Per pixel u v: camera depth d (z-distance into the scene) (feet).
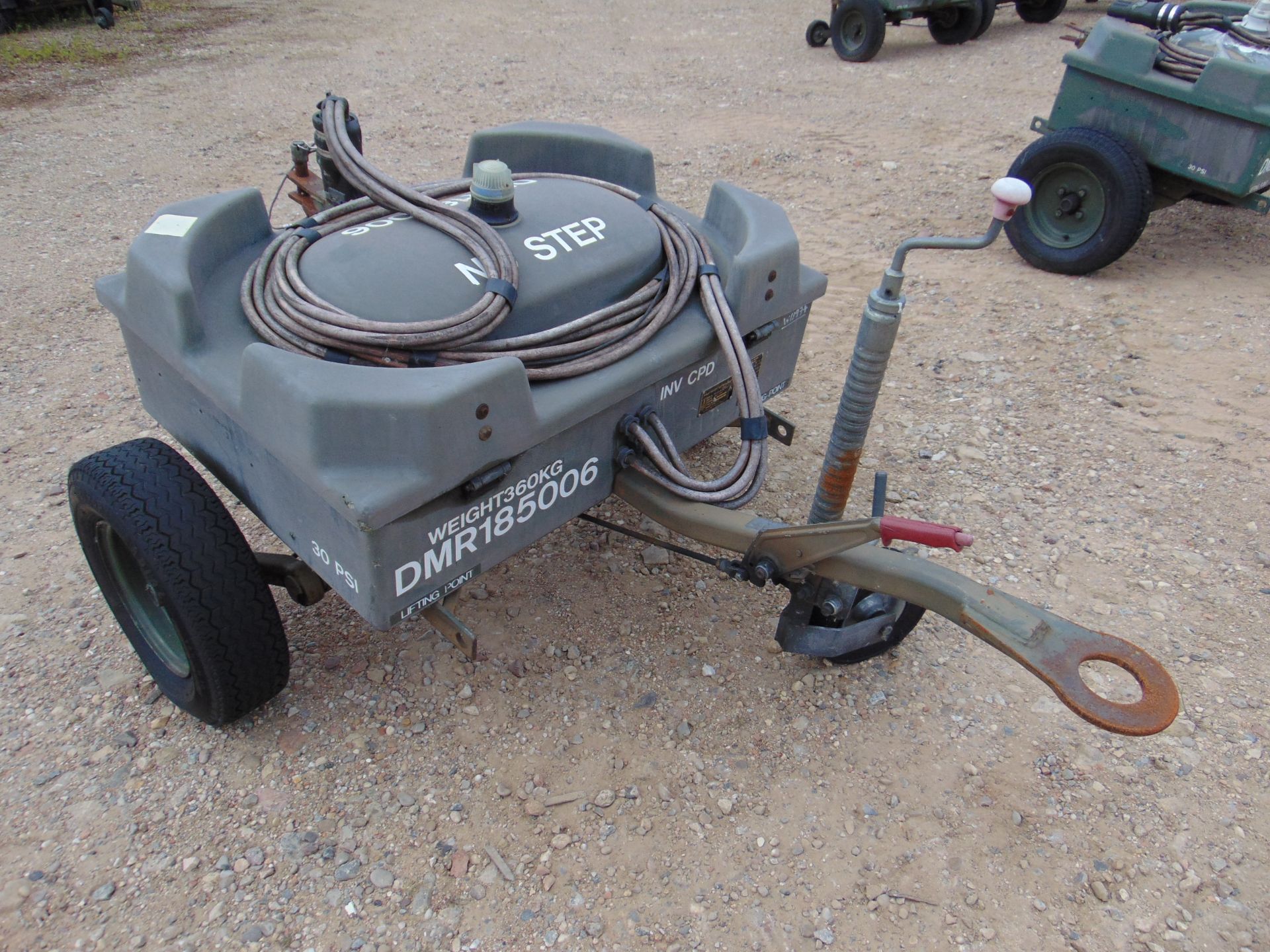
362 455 6.45
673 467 8.24
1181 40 16.63
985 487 12.26
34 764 8.35
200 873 7.54
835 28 32.09
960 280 17.46
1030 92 28.60
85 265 17.60
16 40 33.65
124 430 12.92
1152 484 12.32
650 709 9.13
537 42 34.99
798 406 13.84
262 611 7.86
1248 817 8.32
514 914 7.39
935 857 7.96
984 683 9.56
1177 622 10.27
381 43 34.73
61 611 9.98
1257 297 16.71
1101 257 16.89
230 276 8.41
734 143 24.35
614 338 8.11
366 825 7.95
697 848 7.94
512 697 9.14
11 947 7.03
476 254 8.02
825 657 9.12
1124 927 7.50
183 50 33.40
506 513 7.49
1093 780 8.62
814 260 18.11
